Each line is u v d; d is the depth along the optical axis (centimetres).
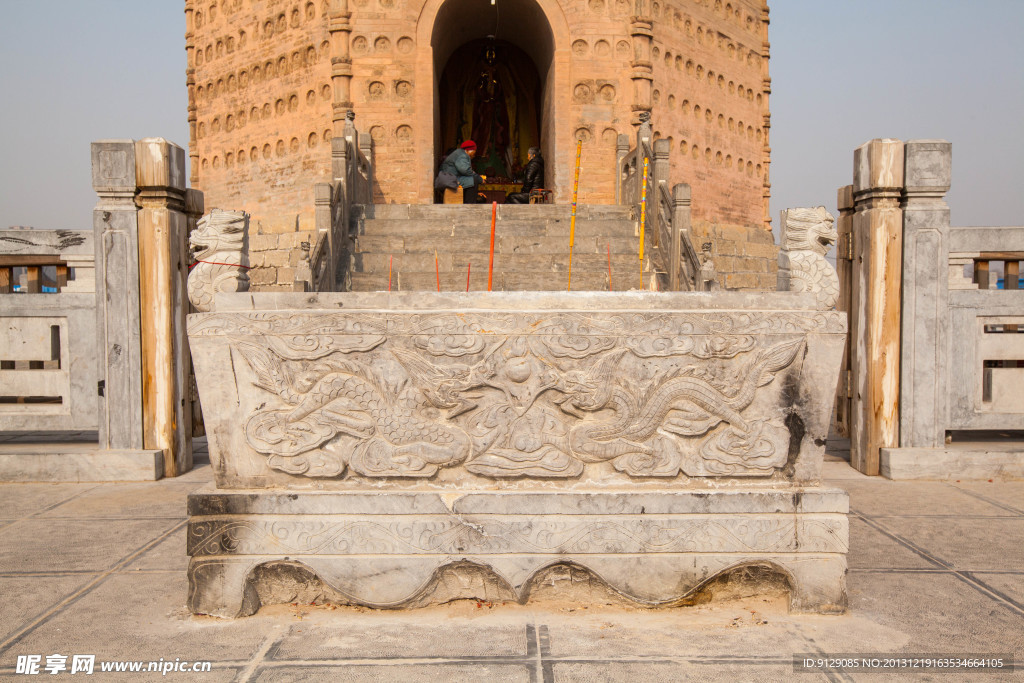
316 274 930
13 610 356
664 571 355
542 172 1698
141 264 625
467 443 359
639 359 360
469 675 292
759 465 362
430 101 1587
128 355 624
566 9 1603
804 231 405
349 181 1204
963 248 679
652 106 1653
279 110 1778
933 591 378
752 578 361
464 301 372
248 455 361
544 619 344
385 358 359
